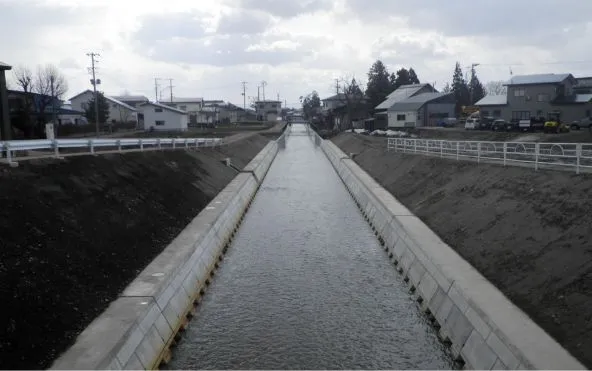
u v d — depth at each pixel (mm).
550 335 9086
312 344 11945
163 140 29391
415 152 32125
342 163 43688
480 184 19141
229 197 25391
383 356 11352
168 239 16734
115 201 16656
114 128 68000
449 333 11461
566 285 10070
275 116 162125
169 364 11008
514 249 12828
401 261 17094
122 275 12664
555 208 13250
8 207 11773
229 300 14781
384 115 76938
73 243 12352
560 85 51000
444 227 17406
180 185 23609
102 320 10164
